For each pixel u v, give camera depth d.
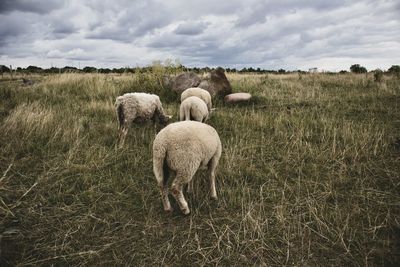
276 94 10.11
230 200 3.62
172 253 2.79
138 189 3.89
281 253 2.80
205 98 6.96
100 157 4.59
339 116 7.27
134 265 2.65
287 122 6.70
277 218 3.25
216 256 2.77
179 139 3.06
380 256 2.71
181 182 3.14
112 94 9.73
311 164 4.56
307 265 2.64
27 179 3.98
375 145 5.03
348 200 3.62
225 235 3.04
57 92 10.06
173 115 7.36
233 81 12.99
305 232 3.08
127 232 3.08
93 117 6.91
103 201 3.61
